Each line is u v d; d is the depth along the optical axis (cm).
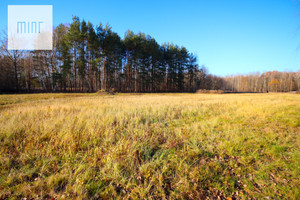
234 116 612
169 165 251
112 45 2761
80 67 2431
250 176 224
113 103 998
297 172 227
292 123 482
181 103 1047
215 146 327
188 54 4522
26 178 211
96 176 220
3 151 281
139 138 352
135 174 224
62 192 188
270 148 311
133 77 3741
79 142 319
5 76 2283
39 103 984
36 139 323
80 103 948
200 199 179
